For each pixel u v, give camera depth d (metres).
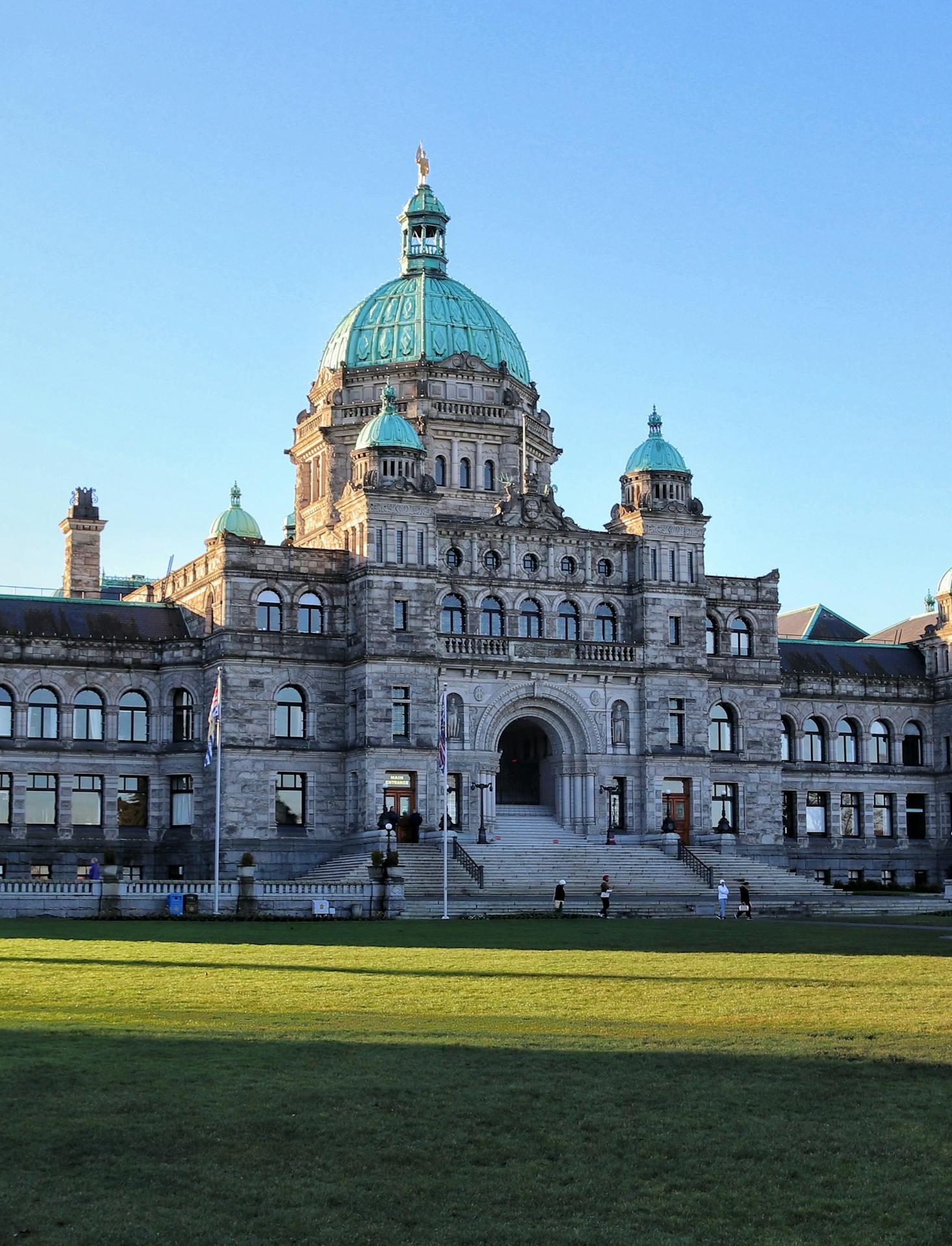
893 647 126.50
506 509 106.56
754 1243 20.22
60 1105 25.86
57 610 105.06
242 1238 20.14
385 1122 25.19
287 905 79.75
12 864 99.19
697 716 108.50
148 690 103.88
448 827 98.75
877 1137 24.70
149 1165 22.88
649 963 49.84
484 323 118.94
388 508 101.38
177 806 103.06
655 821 106.19
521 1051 31.00
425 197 121.62
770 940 61.09
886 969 47.41
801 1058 30.44
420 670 100.88
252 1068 29.02
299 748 101.00
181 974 45.19
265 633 100.94
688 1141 24.42
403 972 46.44
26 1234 20.08
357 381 115.44
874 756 121.94
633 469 110.44
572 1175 22.80
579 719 105.44
